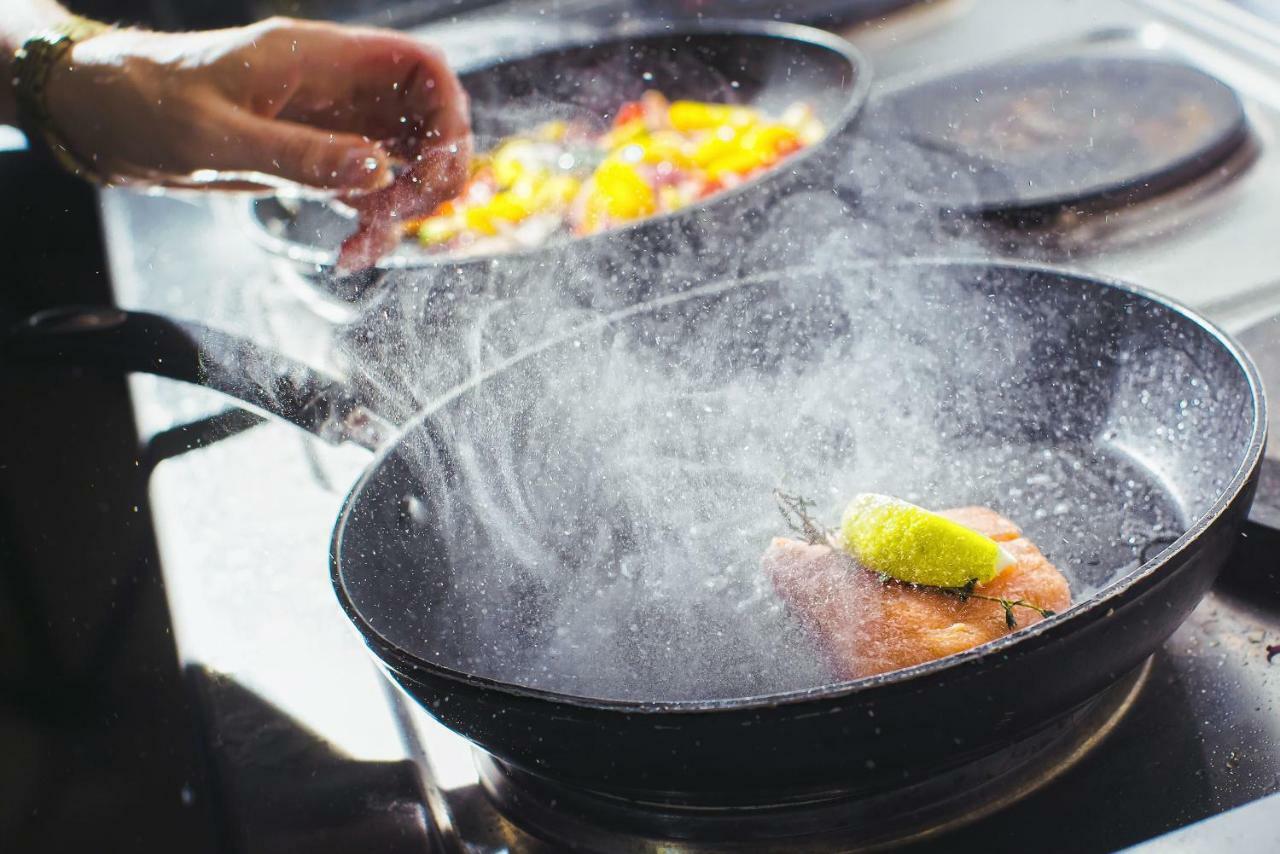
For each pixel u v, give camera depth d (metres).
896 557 0.68
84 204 1.24
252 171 0.89
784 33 1.12
